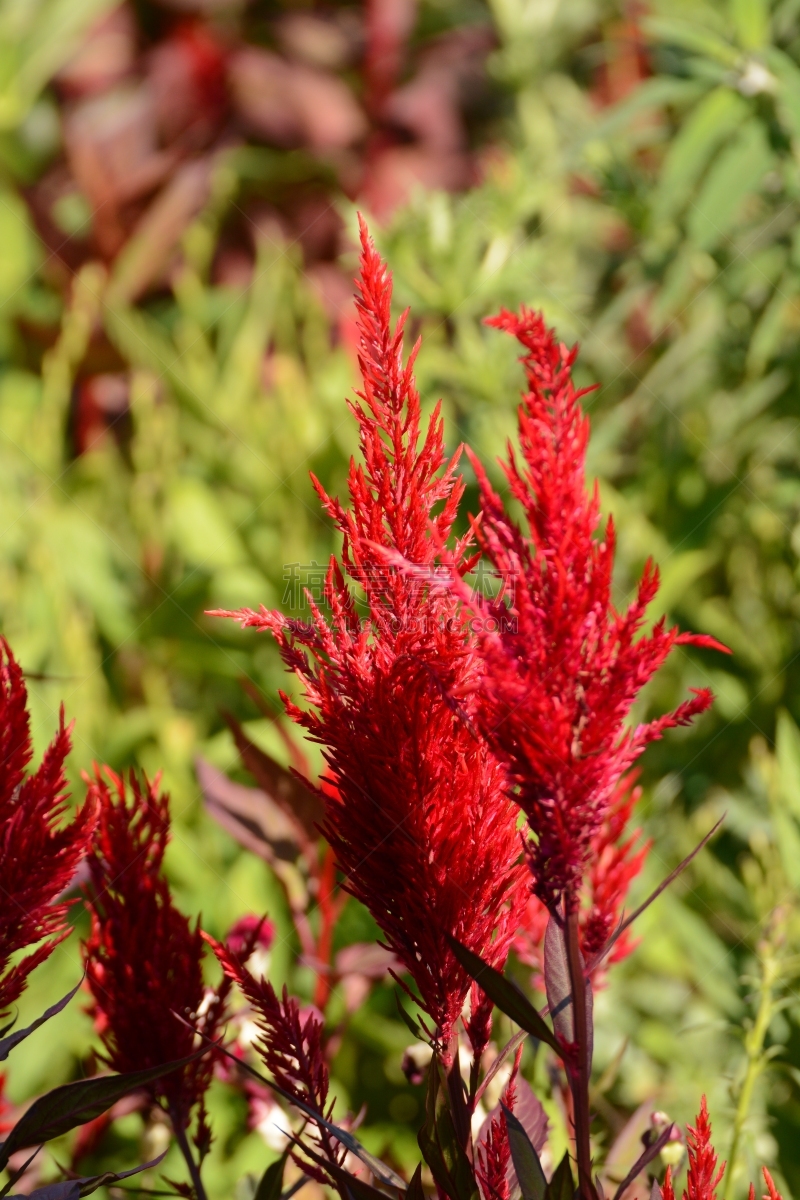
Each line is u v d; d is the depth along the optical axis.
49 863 0.80
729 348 1.71
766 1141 1.05
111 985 0.84
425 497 0.76
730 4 1.66
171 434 1.74
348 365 1.72
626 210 1.65
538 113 2.14
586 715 0.73
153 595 1.65
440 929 0.77
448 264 1.59
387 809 0.76
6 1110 0.94
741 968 1.27
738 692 1.51
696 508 1.62
